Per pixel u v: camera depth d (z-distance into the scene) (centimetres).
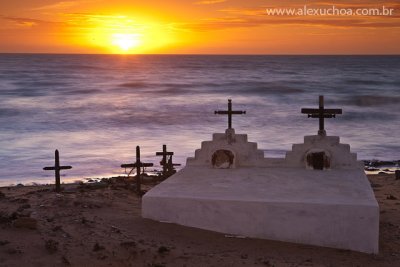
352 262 1248
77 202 1653
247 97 7938
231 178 1567
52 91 8731
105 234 1348
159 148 3697
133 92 8725
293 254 1284
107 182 2325
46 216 1498
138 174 1970
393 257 1298
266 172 1608
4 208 1598
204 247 1308
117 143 3922
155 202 1456
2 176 2881
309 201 1348
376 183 2594
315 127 4825
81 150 3647
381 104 6950
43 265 1144
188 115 5625
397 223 1662
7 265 1129
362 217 1309
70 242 1274
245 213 1380
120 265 1175
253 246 1326
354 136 4394
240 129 4656
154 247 1279
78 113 5781
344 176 1555
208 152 1683
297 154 1641
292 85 10219
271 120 5231
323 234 1334
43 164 3194
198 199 1413
